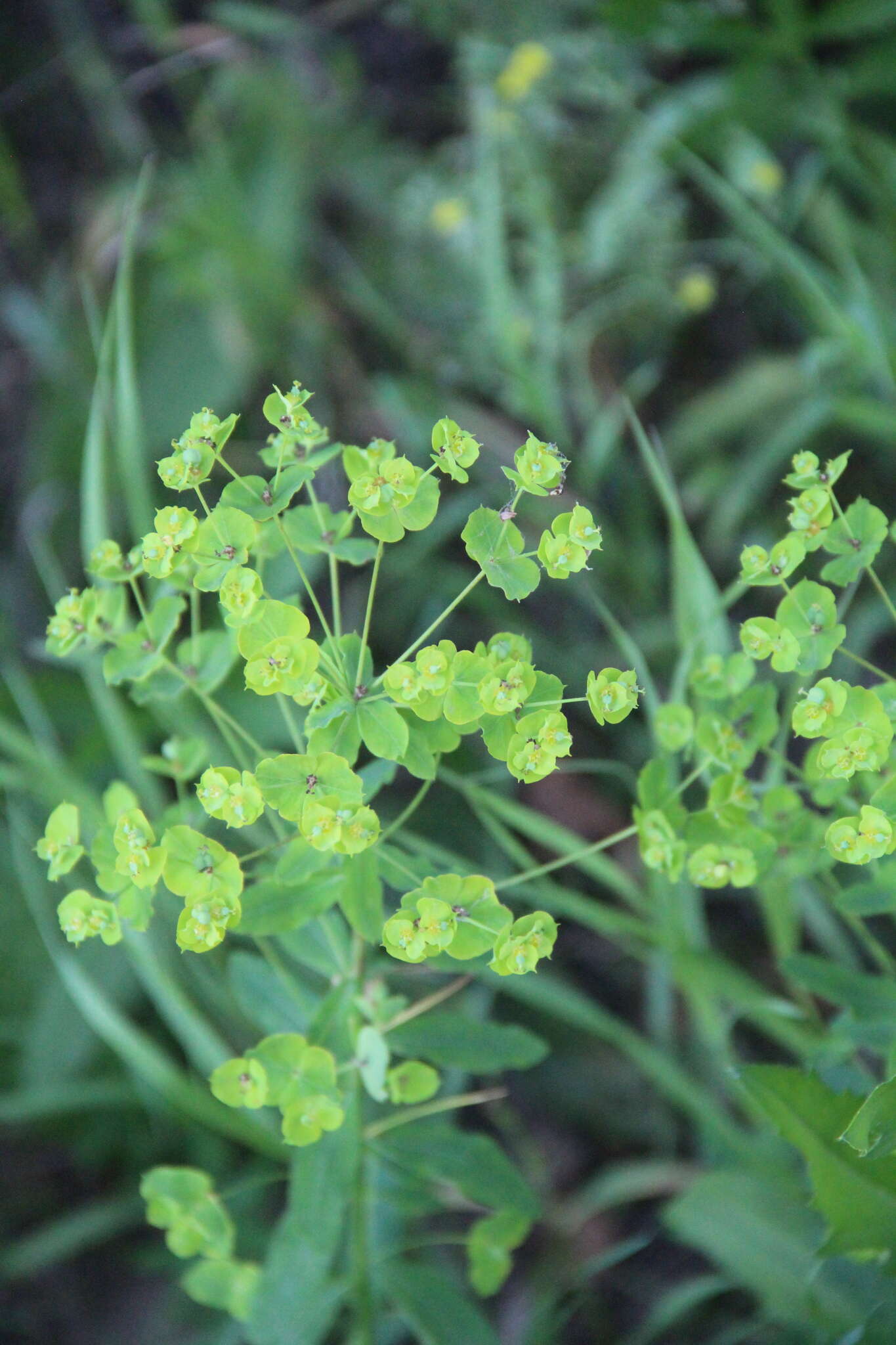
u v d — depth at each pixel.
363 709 0.56
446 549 1.03
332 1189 0.60
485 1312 0.74
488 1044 0.62
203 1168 0.76
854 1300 0.65
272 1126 0.67
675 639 0.94
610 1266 0.75
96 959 0.79
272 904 0.59
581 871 0.88
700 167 0.96
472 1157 0.62
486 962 0.64
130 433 0.71
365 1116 0.71
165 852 0.55
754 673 0.62
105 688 0.72
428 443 1.03
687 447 1.05
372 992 0.61
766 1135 0.71
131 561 0.59
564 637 0.99
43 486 1.08
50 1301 0.75
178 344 1.10
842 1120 0.60
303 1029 0.64
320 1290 0.62
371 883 0.58
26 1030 0.78
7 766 0.72
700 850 0.59
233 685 0.86
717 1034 0.70
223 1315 0.73
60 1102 0.73
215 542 0.56
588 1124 0.79
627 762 0.91
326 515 0.60
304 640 0.55
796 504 0.58
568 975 0.86
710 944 0.86
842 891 0.62
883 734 0.56
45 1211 0.77
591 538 0.55
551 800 0.90
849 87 1.09
